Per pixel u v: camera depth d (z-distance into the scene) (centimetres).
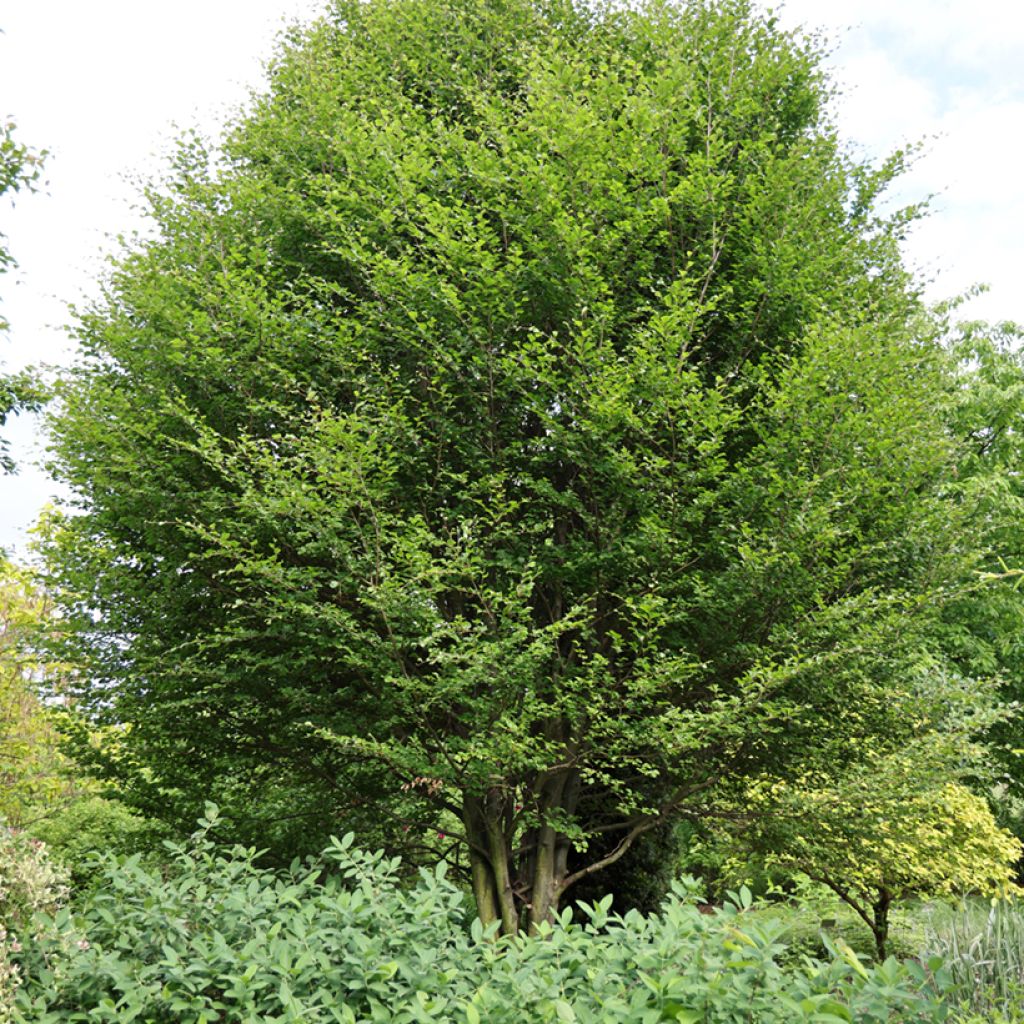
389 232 877
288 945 455
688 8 992
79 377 943
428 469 845
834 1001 372
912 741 820
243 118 1050
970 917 613
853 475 756
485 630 737
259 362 829
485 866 868
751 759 874
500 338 802
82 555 905
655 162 809
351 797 917
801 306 842
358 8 1155
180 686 855
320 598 824
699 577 773
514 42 1045
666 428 781
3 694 1284
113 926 499
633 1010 356
